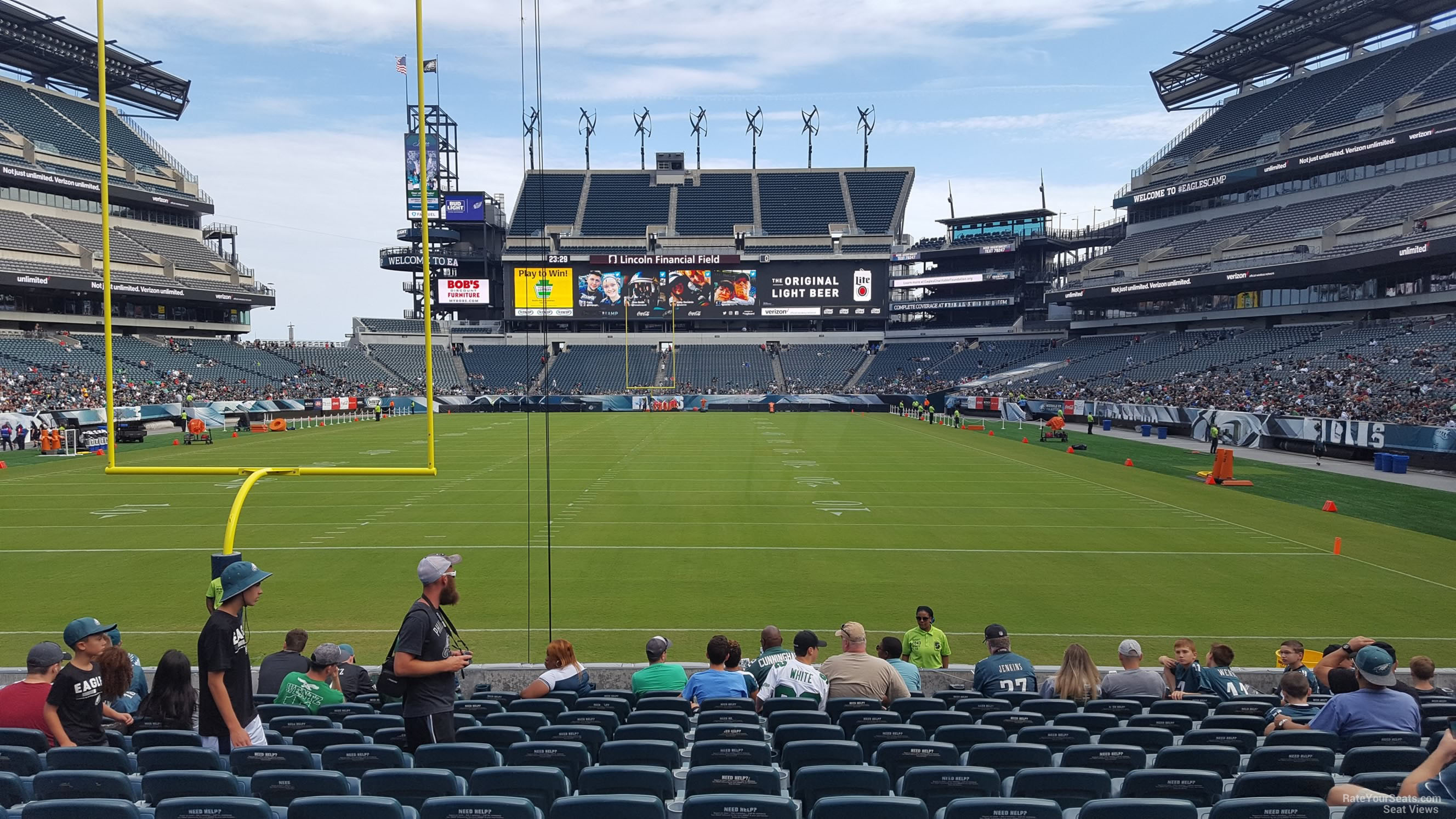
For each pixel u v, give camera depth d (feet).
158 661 43.78
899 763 19.36
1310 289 182.80
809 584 58.34
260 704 28.55
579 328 284.61
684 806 14.60
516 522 79.36
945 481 105.91
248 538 72.08
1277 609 52.47
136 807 13.91
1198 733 21.98
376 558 65.26
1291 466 118.32
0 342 179.63
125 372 193.26
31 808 13.67
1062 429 157.17
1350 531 75.20
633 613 51.80
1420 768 14.78
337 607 52.80
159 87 241.96
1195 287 196.65
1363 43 207.21
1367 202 174.19
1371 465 118.62
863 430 182.19
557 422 208.23
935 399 238.89
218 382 212.43
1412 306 161.89
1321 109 195.83
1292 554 66.69
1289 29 201.46
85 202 218.18
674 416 233.14
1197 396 167.43
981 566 63.10
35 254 191.62
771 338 284.61
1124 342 229.25
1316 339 172.04
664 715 24.34
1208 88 239.30
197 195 246.47
